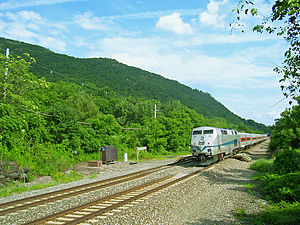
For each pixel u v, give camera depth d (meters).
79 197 9.16
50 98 38.12
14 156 14.42
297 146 21.00
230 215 7.38
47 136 19.73
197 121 51.97
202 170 16.56
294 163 13.35
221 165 19.45
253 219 6.97
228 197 9.59
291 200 8.97
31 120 18.45
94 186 11.55
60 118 21.09
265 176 12.53
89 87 82.81
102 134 25.56
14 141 15.71
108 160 21.09
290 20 6.46
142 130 33.25
